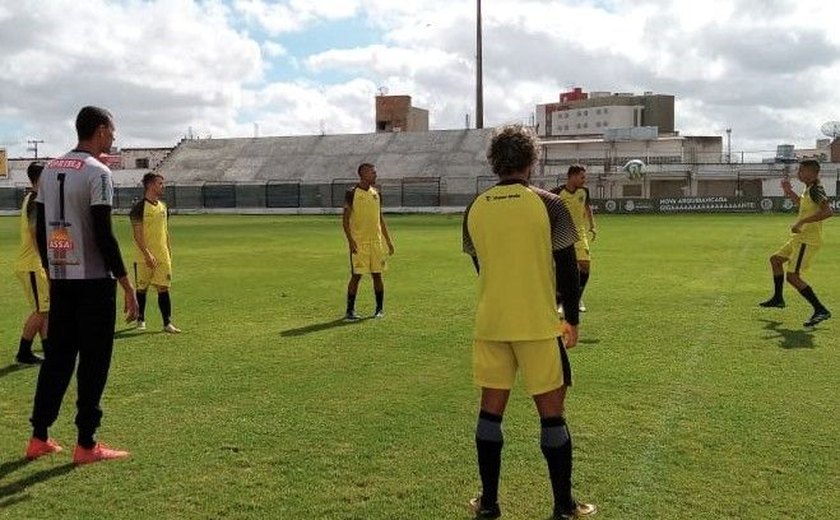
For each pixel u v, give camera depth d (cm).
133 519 434
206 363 812
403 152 6750
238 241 2784
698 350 838
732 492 460
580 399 655
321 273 1706
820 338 898
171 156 7350
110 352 534
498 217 414
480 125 6825
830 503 443
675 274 1562
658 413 613
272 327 1028
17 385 738
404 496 462
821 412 611
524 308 412
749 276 1515
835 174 5506
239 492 470
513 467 505
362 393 687
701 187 5875
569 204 1109
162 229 1006
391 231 3294
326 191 6031
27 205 803
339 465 511
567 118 10488
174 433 581
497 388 429
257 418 616
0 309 1239
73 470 509
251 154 7188
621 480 480
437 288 1402
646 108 10144
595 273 1588
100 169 513
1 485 484
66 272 516
